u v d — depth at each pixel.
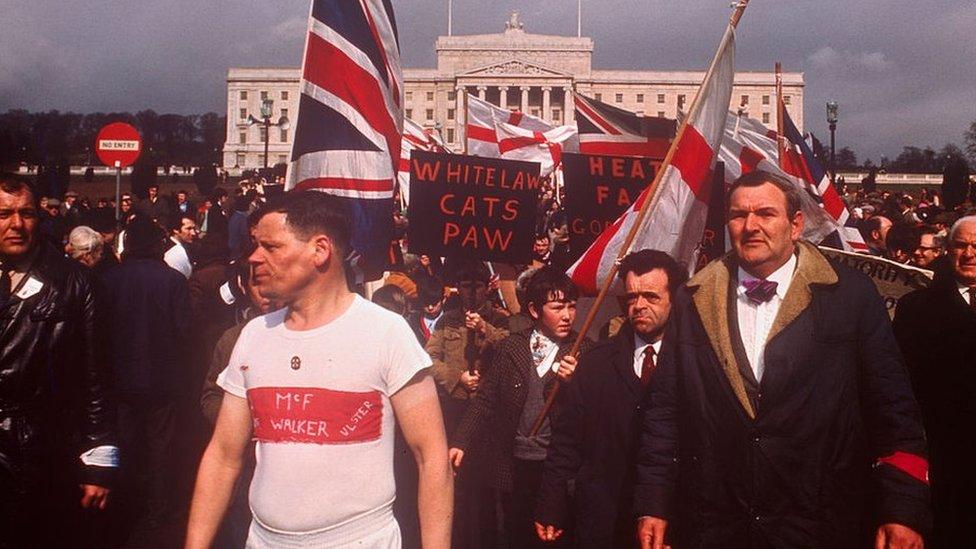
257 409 3.46
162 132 164.88
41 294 4.98
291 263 3.43
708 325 4.12
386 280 9.89
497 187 8.45
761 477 3.93
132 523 5.62
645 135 10.60
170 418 8.77
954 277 5.32
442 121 122.50
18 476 4.84
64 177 22.09
